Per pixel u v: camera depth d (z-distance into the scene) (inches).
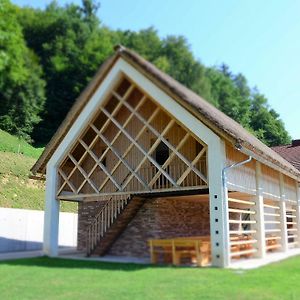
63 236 838.5
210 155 489.7
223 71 3385.8
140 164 550.9
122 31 2775.6
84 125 598.5
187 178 573.6
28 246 745.0
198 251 474.9
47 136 1754.4
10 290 317.7
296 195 847.7
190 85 2714.1
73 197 603.5
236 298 291.0
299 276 400.5
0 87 1528.1
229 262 470.3
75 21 2101.4
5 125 1589.6
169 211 643.5
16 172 1116.5
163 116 622.8
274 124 1824.6
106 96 589.0
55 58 1903.3
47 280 363.3
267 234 785.6
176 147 547.5
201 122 500.7
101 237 592.7
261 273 409.7
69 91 1881.2
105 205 616.1
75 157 671.1
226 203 481.1
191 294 301.3
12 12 1419.8
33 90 1681.8
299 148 1131.9
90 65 1958.7
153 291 311.6
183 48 2866.6
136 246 616.1
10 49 1462.8
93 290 316.2
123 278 373.7
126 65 557.3
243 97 2687.0
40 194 1088.8
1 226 694.5
